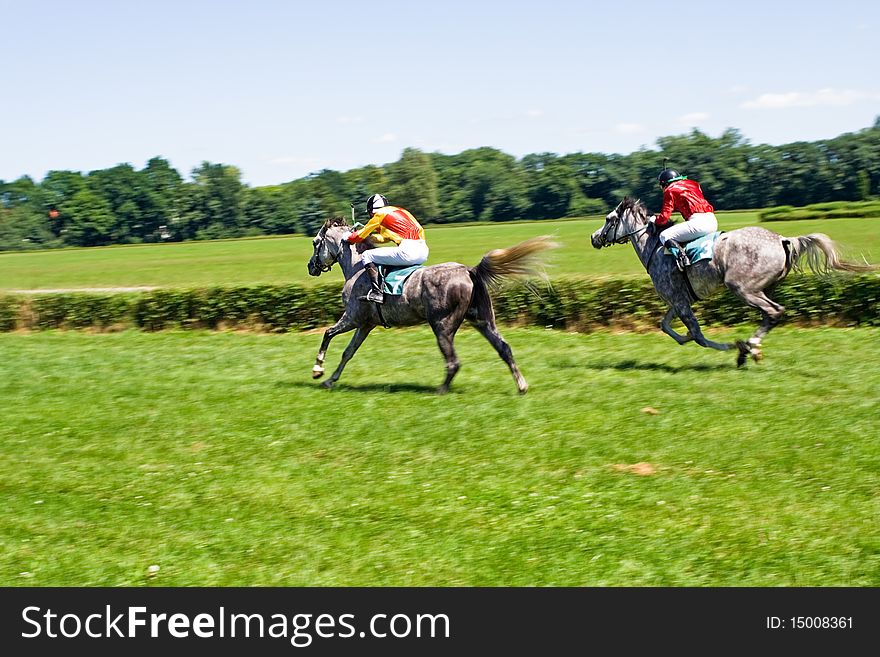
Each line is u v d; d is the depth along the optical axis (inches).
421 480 261.0
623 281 569.9
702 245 395.9
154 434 325.4
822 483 242.8
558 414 327.0
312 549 214.5
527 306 595.8
